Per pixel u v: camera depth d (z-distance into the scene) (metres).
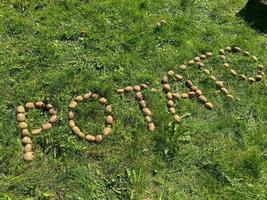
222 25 2.77
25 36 2.39
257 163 1.96
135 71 2.31
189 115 2.15
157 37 2.54
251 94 2.32
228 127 2.13
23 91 2.09
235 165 1.96
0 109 2.01
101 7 2.66
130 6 2.71
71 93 2.14
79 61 2.32
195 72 2.36
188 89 2.28
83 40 2.43
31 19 2.50
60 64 2.28
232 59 2.50
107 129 2.00
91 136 1.96
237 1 2.99
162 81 2.29
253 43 2.64
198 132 2.07
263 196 1.87
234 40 2.62
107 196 1.77
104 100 2.12
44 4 2.62
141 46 2.45
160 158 1.93
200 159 1.96
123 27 2.57
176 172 1.90
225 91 2.29
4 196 1.71
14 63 2.22
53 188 1.78
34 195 1.74
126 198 1.78
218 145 2.04
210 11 2.85
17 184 1.75
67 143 1.92
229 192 1.86
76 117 2.04
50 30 2.45
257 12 2.92
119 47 2.44
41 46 2.34
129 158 1.91
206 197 1.84
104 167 1.87
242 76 2.39
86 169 1.85
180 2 2.84
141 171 1.86
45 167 1.84
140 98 2.16
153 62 2.38
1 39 2.35
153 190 1.83
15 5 2.56
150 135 2.01
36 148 1.90
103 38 2.47
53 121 1.99
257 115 2.22
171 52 2.46
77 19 2.56
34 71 2.22
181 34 2.60
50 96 2.10
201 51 2.52
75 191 1.78
